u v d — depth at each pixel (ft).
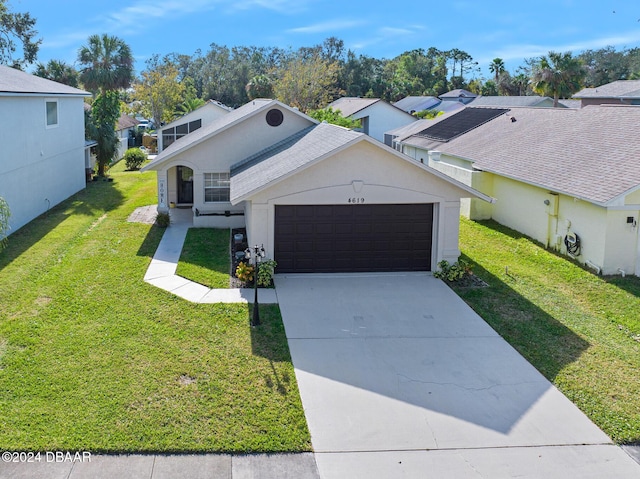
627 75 273.13
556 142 66.03
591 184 50.67
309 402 29.81
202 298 44.50
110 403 28.73
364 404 29.76
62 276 48.49
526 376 33.12
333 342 37.35
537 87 167.84
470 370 33.81
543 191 59.72
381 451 25.89
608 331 39.81
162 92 218.38
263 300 44.68
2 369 31.89
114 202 84.89
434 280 50.55
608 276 49.57
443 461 25.29
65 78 138.41
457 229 51.78
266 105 70.08
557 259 55.21
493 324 40.81
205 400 29.45
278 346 36.37
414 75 326.24
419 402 30.12
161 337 36.96
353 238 51.93
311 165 48.73
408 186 50.75
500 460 25.43
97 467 24.02
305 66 213.25
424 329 39.83
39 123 73.77
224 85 289.12
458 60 387.34
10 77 71.20
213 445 25.73
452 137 92.79
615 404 30.07
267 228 50.14
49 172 78.38
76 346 35.12
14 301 42.37
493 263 55.47
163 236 64.23
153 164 68.18
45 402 28.66
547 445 26.55
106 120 114.21
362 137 48.11
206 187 70.59
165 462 24.54
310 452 25.67
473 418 28.66
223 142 70.13
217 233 66.33
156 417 27.66
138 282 47.60
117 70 112.98
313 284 48.96
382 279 50.65
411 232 52.42
